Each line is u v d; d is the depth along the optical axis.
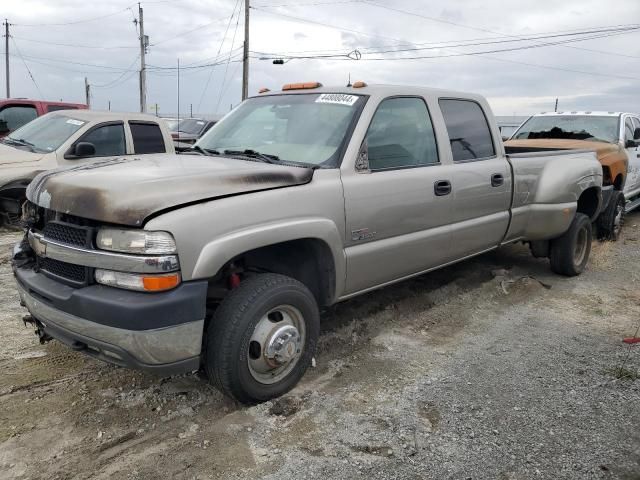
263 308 3.19
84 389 3.50
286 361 3.38
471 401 3.47
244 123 4.52
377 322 4.73
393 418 3.26
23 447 2.92
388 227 4.04
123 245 2.81
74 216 3.02
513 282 5.97
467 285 5.83
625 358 4.17
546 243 6.32
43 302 3.12
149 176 3.05
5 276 5.69
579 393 3.61
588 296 5.70
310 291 3.72
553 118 9.91
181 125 18.28
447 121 4.76
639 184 9.88
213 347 3.11
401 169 4.19
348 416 3.28
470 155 4.95
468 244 4.93
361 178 3.84
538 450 2.99
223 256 2.96
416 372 3.87
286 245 3.70
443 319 4.90
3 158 7.42
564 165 5.91
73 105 11.75
